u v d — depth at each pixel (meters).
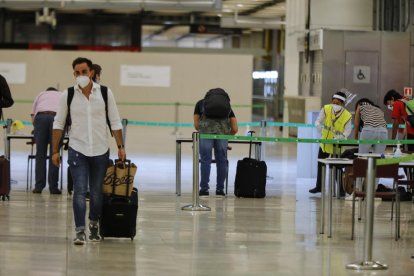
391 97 32.06
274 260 18.80
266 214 25.81
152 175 36.62
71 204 26.62
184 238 21.27
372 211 18.06
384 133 29.73
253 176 29.61
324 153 30.97
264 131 37.72
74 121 19.61
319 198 30.05
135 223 20.72
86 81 19.52
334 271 17.73
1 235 21.14
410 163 22.69
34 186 31.22
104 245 20.02
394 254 19.78
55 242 20.31
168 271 17.36
